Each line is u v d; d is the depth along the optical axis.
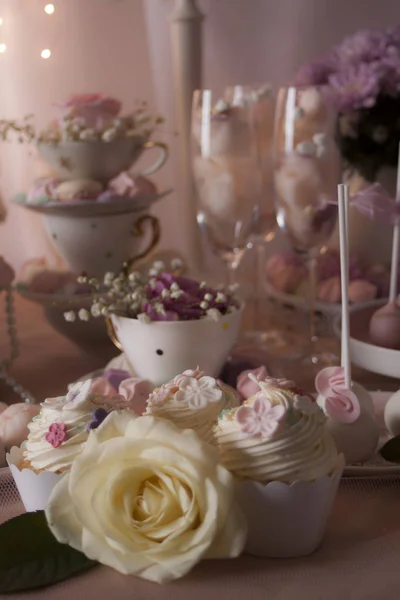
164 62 1.31
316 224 1.00
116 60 1.19
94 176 1.00
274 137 1.03
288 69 1.36
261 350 1.04
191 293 0.88
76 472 0.62
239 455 0.65
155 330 0.84
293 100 0.99
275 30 1.34
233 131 1.00
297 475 0.64
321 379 0.78
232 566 0.65
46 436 0.69
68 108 1.00
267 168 1.13
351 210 1.12
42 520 0.65
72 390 0.71
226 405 0.70
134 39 1.20
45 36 1.15
